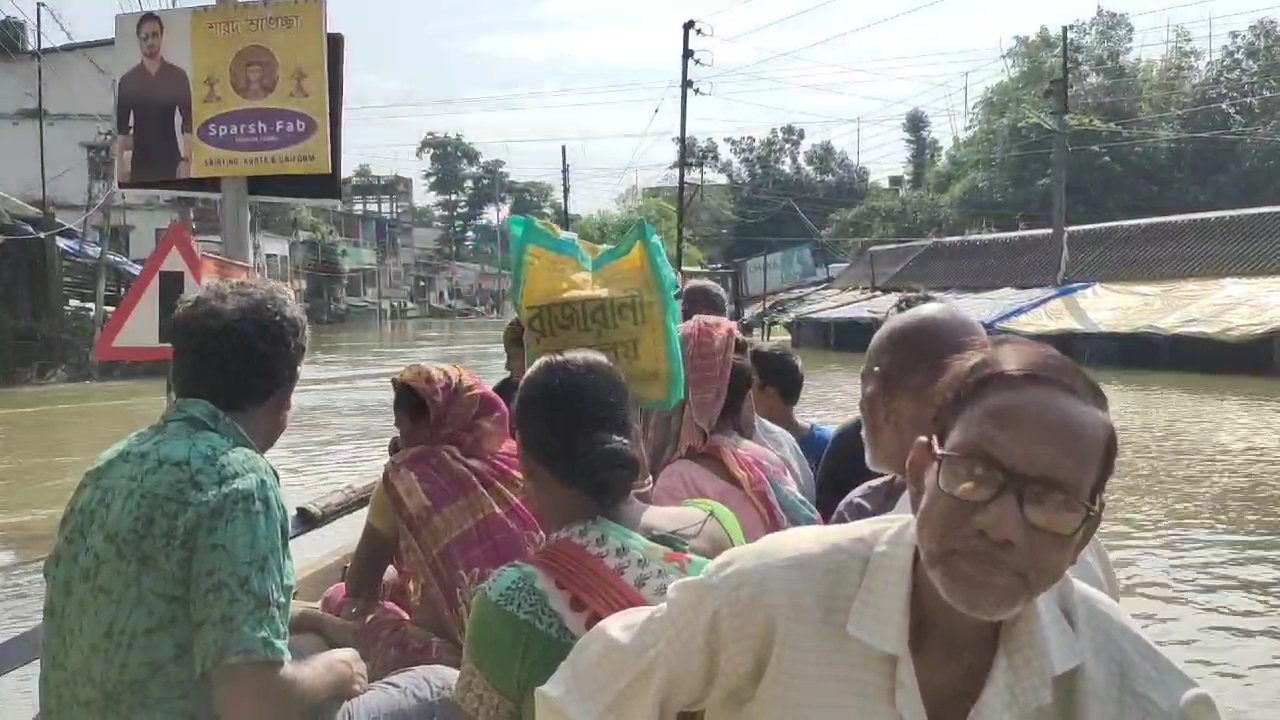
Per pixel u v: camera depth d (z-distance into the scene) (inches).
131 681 84.1
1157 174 1948.8
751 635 59.4
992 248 1444.4
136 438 90.8
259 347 92.7
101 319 1113.4
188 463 86.5
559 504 94.2
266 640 84.2
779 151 2957.7
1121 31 2472.9
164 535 84.6
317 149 244.5
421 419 124.1
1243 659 246.7
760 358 197.9
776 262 1747.0
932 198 2346.2
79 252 1185.4
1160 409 722.8
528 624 87.1
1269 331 903.1
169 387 107.0
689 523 99.3
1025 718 56.3
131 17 246.5
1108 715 57.6
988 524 52.0
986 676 57.5
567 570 89.0
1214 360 1006.4
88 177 1392.7
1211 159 1936.5
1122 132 1924.2
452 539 116.1
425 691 107.6
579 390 93.7
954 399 56.4
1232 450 543.2
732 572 60.6
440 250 3233.3
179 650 84.7
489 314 3056.1
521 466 96.6
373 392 900.6
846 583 59.0
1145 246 1222.3
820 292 1706.4
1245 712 217.0
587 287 130.6
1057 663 56.7
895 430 84.0
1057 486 51.8
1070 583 61.7
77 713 85.8
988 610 53.1
